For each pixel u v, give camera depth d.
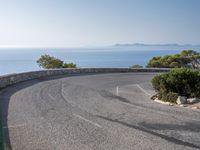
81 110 13.45
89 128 10.19
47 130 9.84
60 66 49.00
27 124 10.60
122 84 26.25
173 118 11.90
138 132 9.73
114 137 9.09
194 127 10.43
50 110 13.21
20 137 8.97
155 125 10.71
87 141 8.64
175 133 9.62
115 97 18.11
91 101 16.19
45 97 16.92
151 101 16.81
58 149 7.88
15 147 8.02
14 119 11.32
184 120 11.52
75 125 10.59
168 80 17.38
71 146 8.16
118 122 11.14
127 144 8.38
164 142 8.61
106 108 14.12
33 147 8.03
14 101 15.25
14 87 21.36
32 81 26.19
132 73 40.53
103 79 30.59
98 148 8.00
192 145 8.35
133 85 25.59
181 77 17.23
